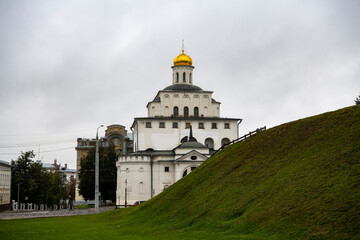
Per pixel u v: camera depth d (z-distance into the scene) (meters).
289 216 28.67
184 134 106.06
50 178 133.38
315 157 35.44
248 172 42.34
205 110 110.25
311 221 26.70
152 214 47.88
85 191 120.12
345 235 23.67
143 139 104.88
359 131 35.25
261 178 38.59
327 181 30.45
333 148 35.06
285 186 33.62
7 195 116.00
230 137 107.50
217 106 111.62
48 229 42.50
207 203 40.66
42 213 77.75
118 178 105.31
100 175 120.56
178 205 46.22
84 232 39.41
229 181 43.22
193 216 39.16
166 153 103.19
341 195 27.70
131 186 99.06
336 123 39.91
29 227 44.78
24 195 124.62
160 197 55.31
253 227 29.81
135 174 99.44
